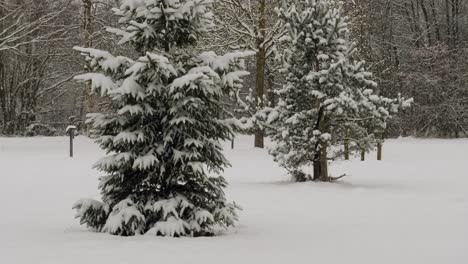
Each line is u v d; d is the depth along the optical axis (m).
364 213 12.32
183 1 10.20
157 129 9.77
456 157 29.58
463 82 50.22
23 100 48.16
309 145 18.64
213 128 9.91
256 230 10.10
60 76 51.06
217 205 9.89
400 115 51.38
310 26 18.41
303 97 18.83
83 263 7.01
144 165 9.23
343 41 18.53
